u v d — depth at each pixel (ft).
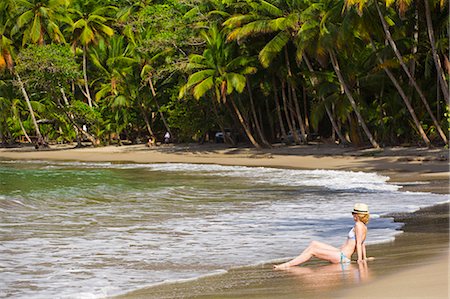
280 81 206.90
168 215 72.54
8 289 39.17
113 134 260.01
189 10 212.84
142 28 237.25
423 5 144.56
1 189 101.91
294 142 198.80
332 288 33.60
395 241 50.37
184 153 201.05
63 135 274.77
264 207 78.18
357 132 172.24
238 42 176.04
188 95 208.03
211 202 84.43
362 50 169.89
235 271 42.88
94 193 96.12
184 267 44.96
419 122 159.22
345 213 71.15
